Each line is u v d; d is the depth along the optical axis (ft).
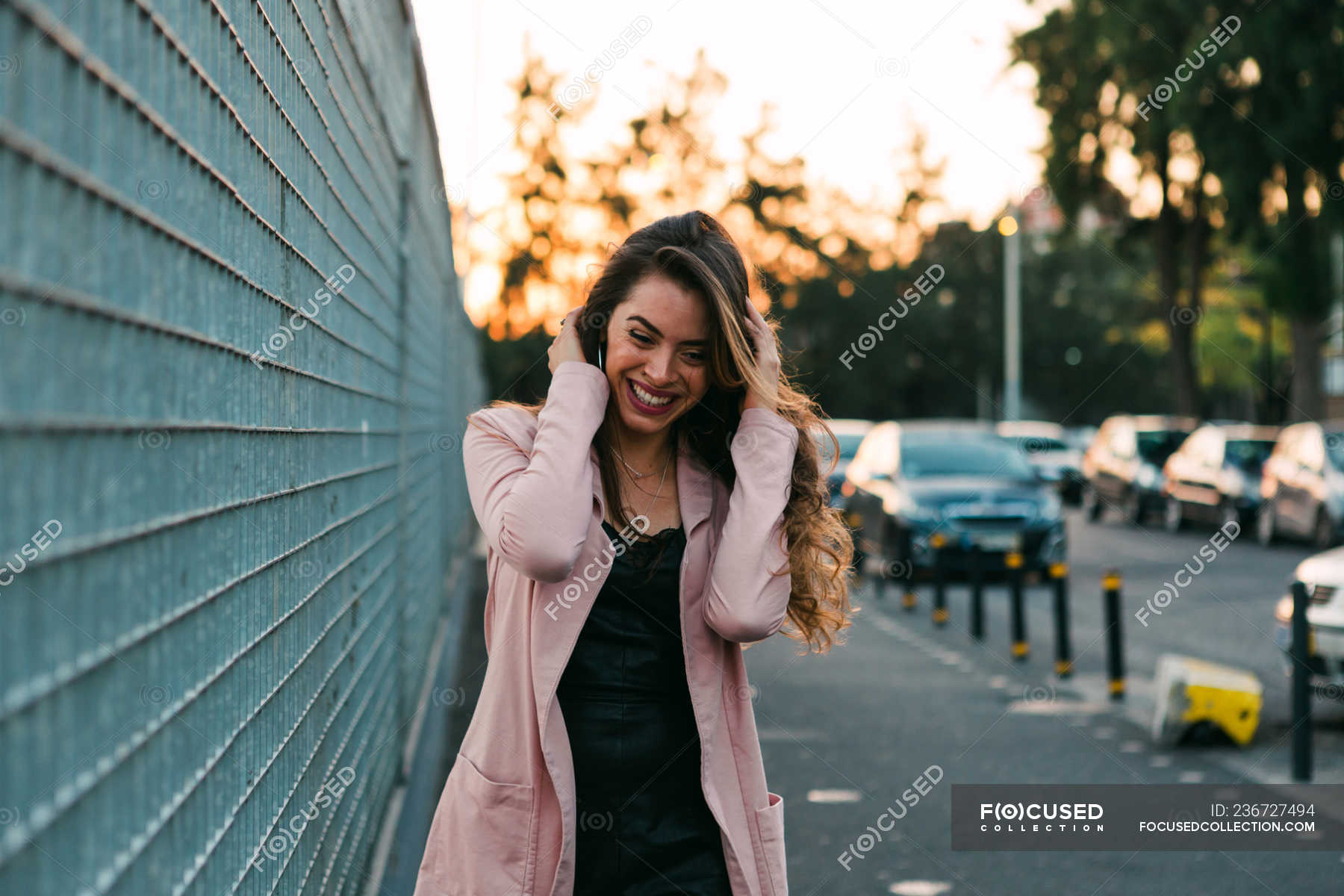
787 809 18.83
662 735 6.74
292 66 8.21
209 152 5.57
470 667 29.22
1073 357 194.80
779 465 6.97
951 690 28.37
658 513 7.02
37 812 3.44
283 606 7.58
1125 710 26.27
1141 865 16.28
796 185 153.79
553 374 6.98
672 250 6.73
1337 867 16.24
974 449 50.75
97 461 3.98
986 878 15.76
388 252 16.90
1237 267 103.19
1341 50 69.92
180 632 4.99
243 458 6.32
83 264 3.83
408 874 14.26
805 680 29.45
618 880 6.63
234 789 6.06
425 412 26.09
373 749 14.39
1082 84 84.02
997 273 190.80
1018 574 32.35
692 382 6.95
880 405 186.09
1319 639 23.63
